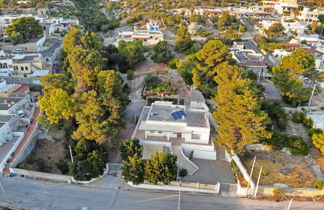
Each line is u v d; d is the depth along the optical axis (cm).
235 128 4628
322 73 6831
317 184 4272
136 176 4256
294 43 9794
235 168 4772
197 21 13412
